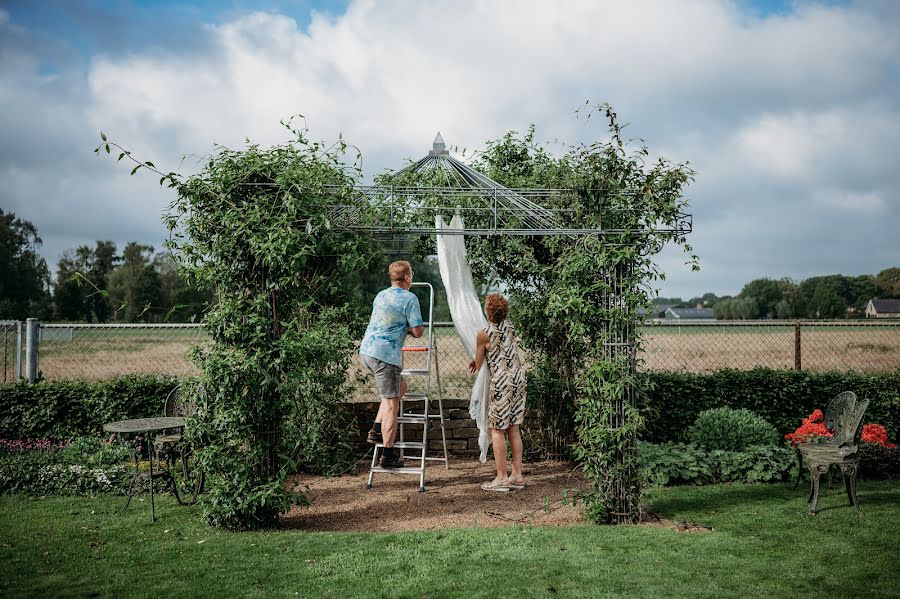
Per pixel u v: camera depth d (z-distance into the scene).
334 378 7.17
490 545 4.71
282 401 5.20
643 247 5.43
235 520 5.20
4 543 4.82
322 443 7.30
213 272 5.17
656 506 5.89
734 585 3.94
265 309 5.18
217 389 5.02
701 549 4.62
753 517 5.47
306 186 5.33
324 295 7.14
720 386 8.64
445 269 7.34
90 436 8.41
